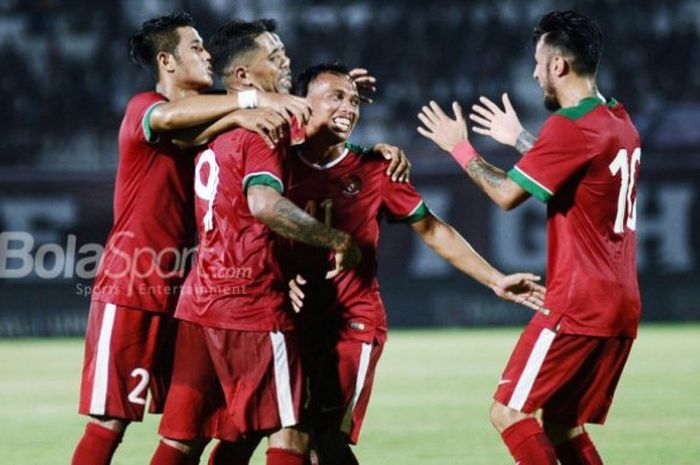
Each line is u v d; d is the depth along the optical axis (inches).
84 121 3093.0
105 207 2618.1
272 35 852.6
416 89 3181.6
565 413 826.2
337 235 745.0
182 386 816.3
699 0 3289.9
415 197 855.1
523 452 797.2
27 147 3046.3
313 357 842.2
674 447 1163.3
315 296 841.5
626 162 808.9
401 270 2674.7
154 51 863.7
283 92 854.5
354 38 3235.7
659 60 3225.9
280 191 761.0
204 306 789.9
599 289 798.5
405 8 3284.9
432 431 1280.8
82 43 3218.5
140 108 818.8
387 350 2197.3
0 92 3093.0
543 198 799.7
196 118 781.9
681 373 1793.8
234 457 854.5
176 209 845.2
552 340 801.6
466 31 3255.4
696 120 2997.0
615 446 1170.6
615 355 818.8
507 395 807.1
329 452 848.9
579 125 797.2
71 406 1517.0
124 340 841.5
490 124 893.8
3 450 1191.6
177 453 820.0
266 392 780.6
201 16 3206.2
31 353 2224.4
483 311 2689.5
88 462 844.0
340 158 840.3
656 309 2699.3
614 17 3257.9
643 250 2694.4
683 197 2684.5
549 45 825.5
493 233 2655.0
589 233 804.0
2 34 3240.7
